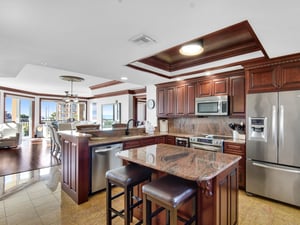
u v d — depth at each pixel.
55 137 4.90
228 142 3.21
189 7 1.44
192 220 1.56
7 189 3.10
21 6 1.42
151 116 5.07
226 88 3.52
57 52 2.46
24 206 2.54
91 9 1.47
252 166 2.85
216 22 1.69
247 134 2.92
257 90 2.83
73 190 2.73
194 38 2.03
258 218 2.28
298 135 2.45
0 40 2.06
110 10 1.49
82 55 2.58
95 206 2.55
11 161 4.81
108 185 1.96
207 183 1.49
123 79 4.21
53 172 3.97
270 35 1.89
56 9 1.47
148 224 1.57
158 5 1.42
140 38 2.03
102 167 3.00
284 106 2.56
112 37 2.00
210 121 4.09
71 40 2.08
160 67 3.47
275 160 2.63
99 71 3.48
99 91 7.87
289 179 2.51
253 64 2.85
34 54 2.53
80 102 10.94
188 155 2.00
